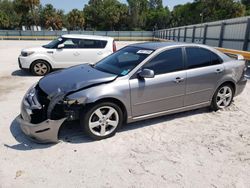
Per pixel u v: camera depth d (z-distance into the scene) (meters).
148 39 53.81
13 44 31.50
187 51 4.71
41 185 2.95
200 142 3.99
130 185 2.96
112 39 10.09
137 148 3.79
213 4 67.19
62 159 3.47
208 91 4.98
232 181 3.03
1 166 3.31
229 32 16.56
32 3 63.75
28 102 3.89
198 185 2.96
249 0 75.12
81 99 3.67
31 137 3.80
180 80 4.50
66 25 75.25
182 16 80.31
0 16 67.19
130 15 81.44
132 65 4.28
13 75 9.53
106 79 3.97
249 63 11.34
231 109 5.45
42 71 9.43
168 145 3.88
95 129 4.02
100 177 3.10
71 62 9.54
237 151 3.72
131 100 4.10
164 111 4.56
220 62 5.09
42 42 37.88
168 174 3.16
